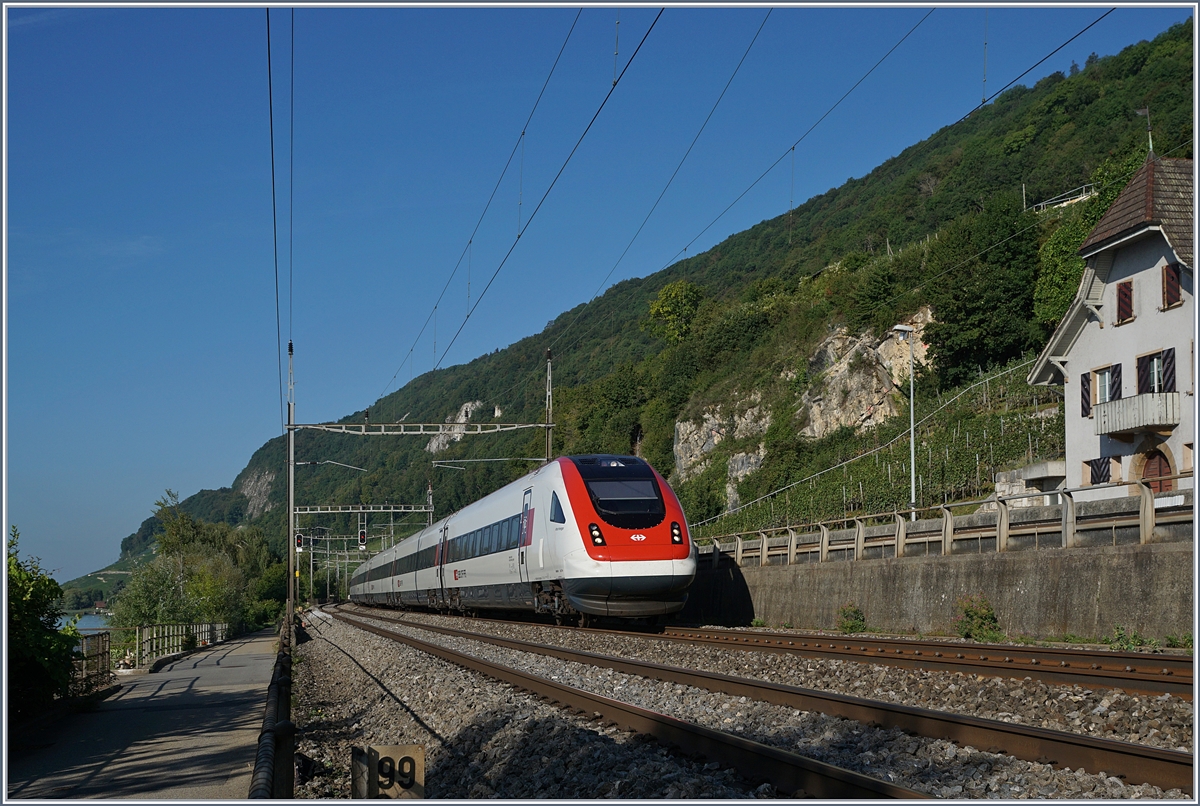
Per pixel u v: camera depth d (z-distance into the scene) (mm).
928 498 39344
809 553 25062
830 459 52094
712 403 69125
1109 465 28703
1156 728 7629
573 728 8750
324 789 8406
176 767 9312
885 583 21016
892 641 14750
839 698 8688
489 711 10461
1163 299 26641
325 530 81562
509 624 26594
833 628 22500
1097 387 29375
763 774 6699
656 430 77750
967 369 51344
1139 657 10398
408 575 42500
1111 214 28391
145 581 40375
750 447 61656
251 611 65750
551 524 21875
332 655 23391
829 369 59375
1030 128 85312
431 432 35500
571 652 15273
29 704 12234
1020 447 38312
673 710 10078
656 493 21562
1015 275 50562
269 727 6355
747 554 28328
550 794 7270
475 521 30344
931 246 57500
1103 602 15578
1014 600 17453
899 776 6730
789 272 101250
